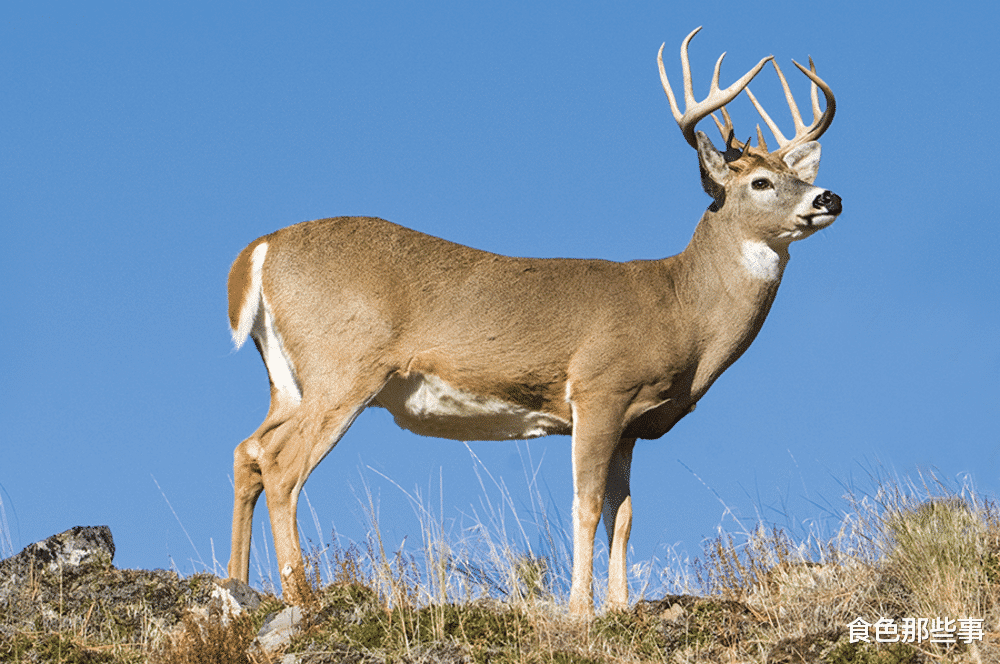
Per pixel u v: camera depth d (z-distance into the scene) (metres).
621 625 20.19
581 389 24.00
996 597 20.23
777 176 25.16
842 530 23.69
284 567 22.98
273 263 24.69
